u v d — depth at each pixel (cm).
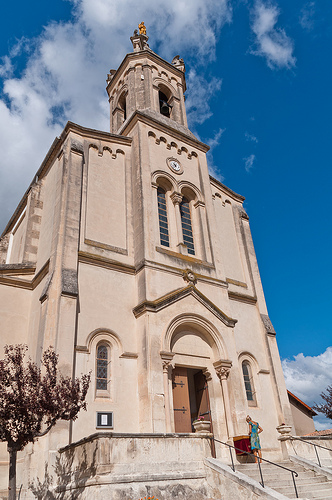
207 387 1850
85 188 1952
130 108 2639
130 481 1069
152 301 1756
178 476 1170
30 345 1720
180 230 2159
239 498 1143
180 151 2408
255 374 2095
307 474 1515
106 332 1672
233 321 2009
